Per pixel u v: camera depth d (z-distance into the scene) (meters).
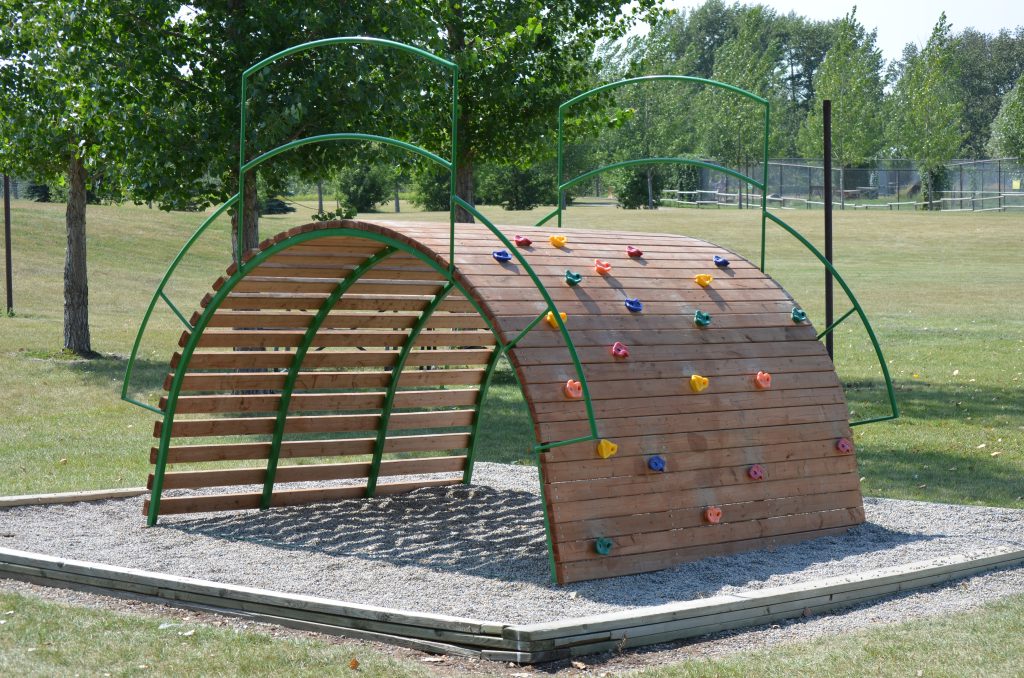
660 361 7.05
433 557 7.35
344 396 9.42
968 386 16.78
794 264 42.78
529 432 13.41
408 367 16.80
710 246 8.73
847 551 7.21
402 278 8.78
